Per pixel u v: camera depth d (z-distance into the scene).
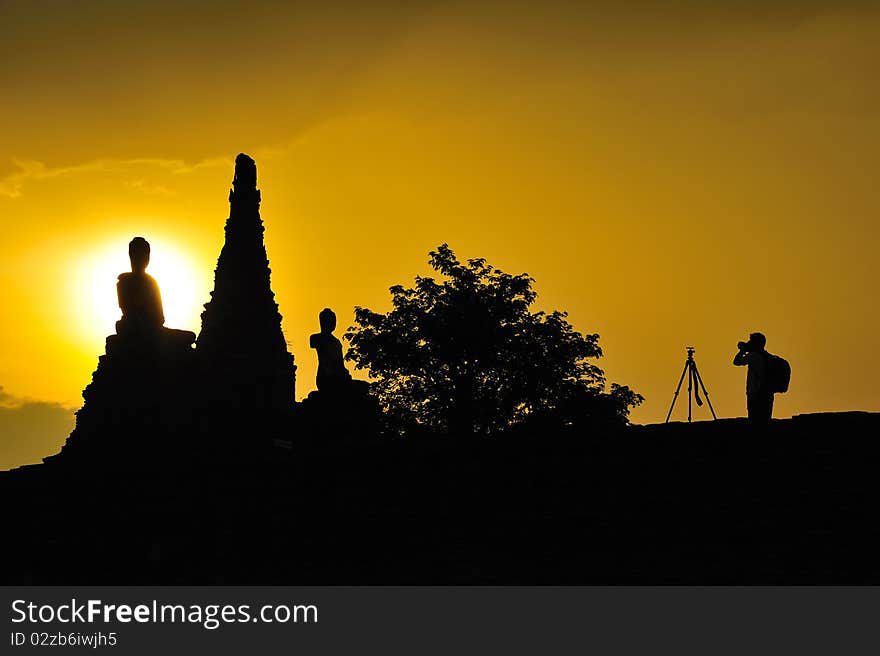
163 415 48.16
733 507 36.94
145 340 48.50
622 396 76.94
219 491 43.00
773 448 39.28
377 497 40.91
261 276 60.53
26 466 47.47
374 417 54.34
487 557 37.34
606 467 39.81
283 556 39.78
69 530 43.00
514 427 74.00
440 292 79.12
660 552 36.00
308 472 42.84
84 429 48.03
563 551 36.88
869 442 38.72
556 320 78.62
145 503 43.28
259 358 57.38
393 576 37.59
